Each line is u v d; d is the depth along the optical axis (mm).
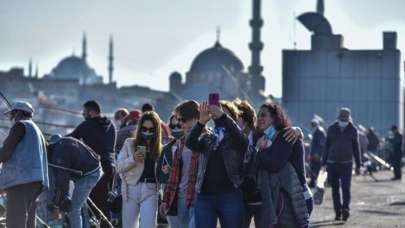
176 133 21328
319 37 81438
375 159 64188
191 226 16922
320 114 81250
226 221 15742
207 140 15711
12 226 17938
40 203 21219
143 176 18578
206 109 15727
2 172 17984
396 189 43594
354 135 28000
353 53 81750
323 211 30750
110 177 23422
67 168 20656
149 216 18484
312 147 42125
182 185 17641
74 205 21031
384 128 82500
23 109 18328
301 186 16250
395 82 82375
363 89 82000
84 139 23188
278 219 16078
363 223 26938
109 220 23609
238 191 15750
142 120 18609
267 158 15961
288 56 81250
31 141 18047
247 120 16688
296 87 81250
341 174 27938
